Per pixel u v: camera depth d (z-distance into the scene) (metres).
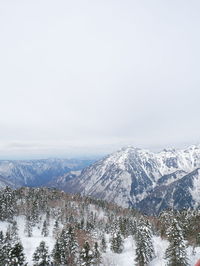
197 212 120.25
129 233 128.00
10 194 160.50
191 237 99.31
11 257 66.69
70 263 84.00
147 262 82.00
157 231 124.81
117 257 94.81
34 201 173.62
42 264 80.69
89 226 136.38
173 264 69.00
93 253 80.94
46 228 138.75
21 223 155.75
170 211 127.56
